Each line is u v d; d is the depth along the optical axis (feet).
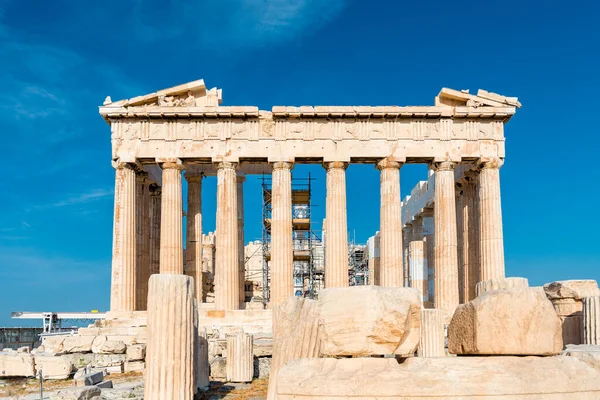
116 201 126.93
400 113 127.95
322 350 33.50
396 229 126.41
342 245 126.00
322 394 32.17
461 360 33.81
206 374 73.82
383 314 32.78
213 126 129.18
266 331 117.91
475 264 140.56
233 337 82.12
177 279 50.26
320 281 198.59
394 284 124.57
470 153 128.88
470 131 129.80
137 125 128.77
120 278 123.85
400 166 129.59
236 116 128.47
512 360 33.81
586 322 62.39
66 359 87.35
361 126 129.29
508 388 32.37
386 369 32.68
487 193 128.26
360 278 205.46
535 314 34.14
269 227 167.22
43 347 98.78
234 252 125.90
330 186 127.85
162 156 127.85
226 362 83.97
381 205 128.57
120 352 98.07
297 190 166.09
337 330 33.01
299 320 40.47
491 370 32.83
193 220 142.92
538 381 32.65
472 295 139.33
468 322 35.55
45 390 74.74
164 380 48.55
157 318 49.42
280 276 124.57
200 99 131.13
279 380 33.14
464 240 142.31
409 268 168.14
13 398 65.77
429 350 75.56
